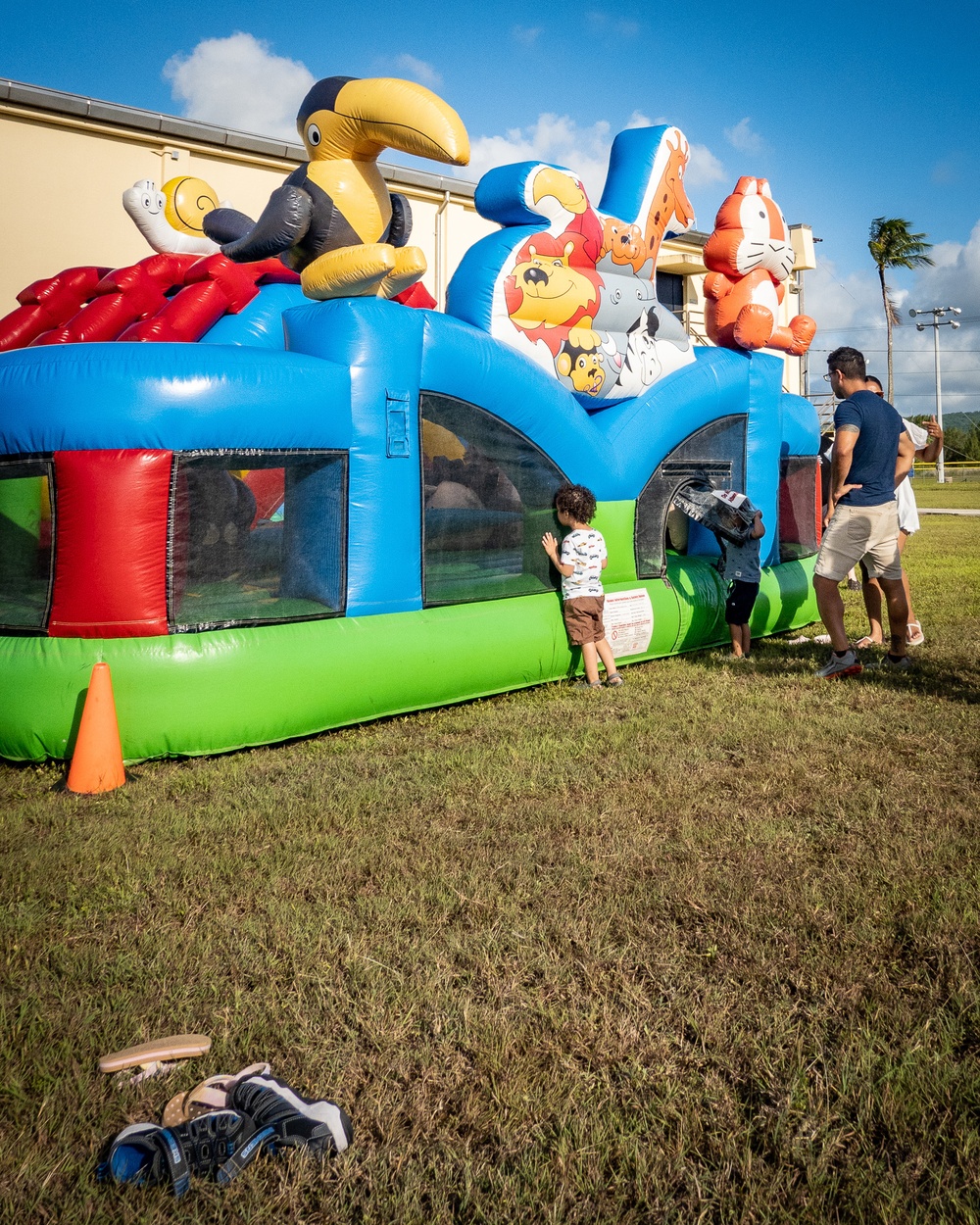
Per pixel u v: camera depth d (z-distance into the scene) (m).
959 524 20.69
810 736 4.82
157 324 5.64
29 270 10.17
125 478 4.57
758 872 3.20
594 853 3.41
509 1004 2.44
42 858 3.41
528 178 6.20
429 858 3.37
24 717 4.57
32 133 10.11
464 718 5.49
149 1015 2.40
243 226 6.79
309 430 5.07
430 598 5.68
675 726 5.10
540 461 6.30
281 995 2.49
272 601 5.05
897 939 2.74
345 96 5.21
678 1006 2.42
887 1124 1.97
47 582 4.70
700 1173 1.88
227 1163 1.88
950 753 4.51
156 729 4.63
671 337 7.48
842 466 6.07
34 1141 1.97
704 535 8.20
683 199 7.47
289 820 3.79
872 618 7.49
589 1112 2.03
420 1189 1.83
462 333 5.73
